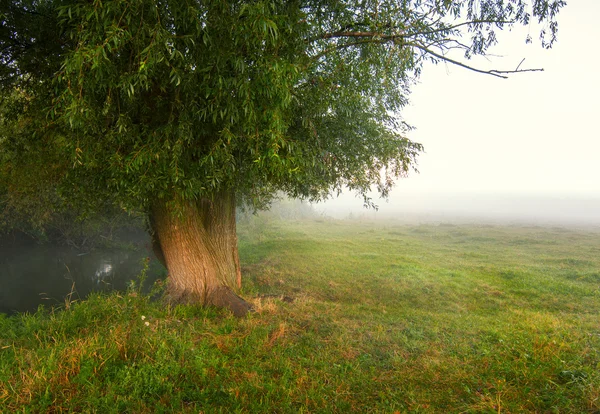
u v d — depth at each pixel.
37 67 5.14
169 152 4.16
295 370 3.77
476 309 8.22
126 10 3.12
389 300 8.87
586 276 10.93
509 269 12.15
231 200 7.59
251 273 11.28
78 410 2.88
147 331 4.44
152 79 4.31
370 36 4.68
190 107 4.12
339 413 3.06
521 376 3.67
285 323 5.46
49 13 4.66
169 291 6.38
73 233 15.70
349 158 7.38
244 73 3.62
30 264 13.81
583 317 7.14
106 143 4.24
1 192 10.07
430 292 9.44
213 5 3.35
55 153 5.98
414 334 5.43
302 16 4.21
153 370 3.41
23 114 5.78
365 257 14.31
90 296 5.85
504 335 5.29
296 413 2.95
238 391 3.20
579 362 3.95
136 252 16.20
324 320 5.93
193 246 6.30
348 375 3.80
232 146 4.21
